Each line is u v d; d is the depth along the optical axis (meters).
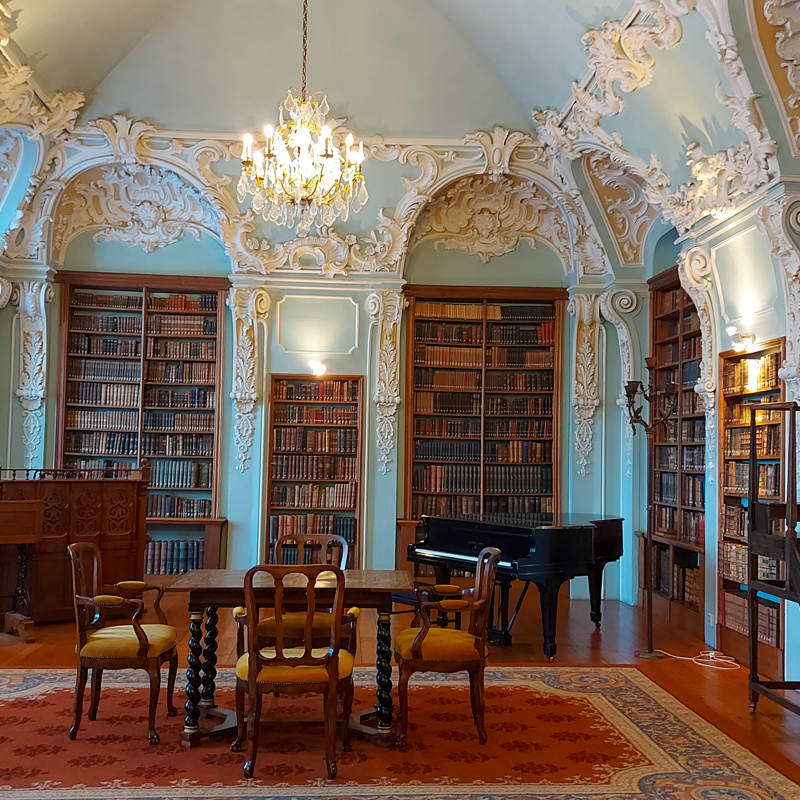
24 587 7.66
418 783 4.17
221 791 4.02
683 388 8.61
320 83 8.89
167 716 5.15
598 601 8.20
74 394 9.97
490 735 4.93
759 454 6.72
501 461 10.22
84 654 4.71
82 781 4.11
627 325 9.74
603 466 9.98
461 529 7.60
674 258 9.60
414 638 4.90
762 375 6.67
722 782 4.26
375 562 9.83
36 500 7.41
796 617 6.02
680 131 6.88
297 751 4.61
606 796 4.05
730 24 5.33
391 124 9.25
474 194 10.12
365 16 8.25
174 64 8.70
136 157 9.27
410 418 10.10
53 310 9.88
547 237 10.34
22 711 5.20
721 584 7.32
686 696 5.85
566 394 10.18
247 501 9.84
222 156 9.39
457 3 7.88
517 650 7.21
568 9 6.80
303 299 9.97
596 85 7.41
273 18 8.26
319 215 9.67
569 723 5.19
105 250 10.03
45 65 8.01
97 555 5.04
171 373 10.14
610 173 9.08
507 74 8.63
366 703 5.51
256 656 4.30
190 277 10.01
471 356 10.31
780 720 5.33
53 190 9.39
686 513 8.46
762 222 6.06
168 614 8.45
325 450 10.02
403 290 10.16
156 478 9.96
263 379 9.91
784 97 5.60
